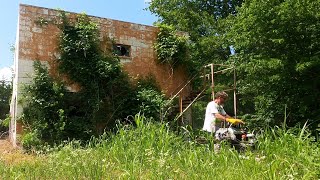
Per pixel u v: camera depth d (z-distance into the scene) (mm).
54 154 8680
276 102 14117
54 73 15398
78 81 15703
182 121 16734
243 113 25844
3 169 7074
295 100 13617
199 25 27438
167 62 18172
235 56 18297
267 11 12859
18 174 6609
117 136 9203
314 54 12859
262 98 14500
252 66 13508
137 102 16500
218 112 8469
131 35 17531
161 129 8891
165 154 6820
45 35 15492
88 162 7043
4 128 24812
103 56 16422
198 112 26469
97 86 15781
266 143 6500
